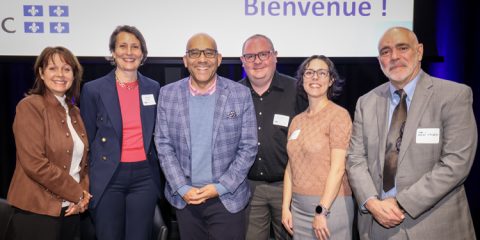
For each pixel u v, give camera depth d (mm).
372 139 1953
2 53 3174
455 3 3445
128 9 3158
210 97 2139
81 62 3172
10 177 3641
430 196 1723
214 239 2150
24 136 1946
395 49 1888
